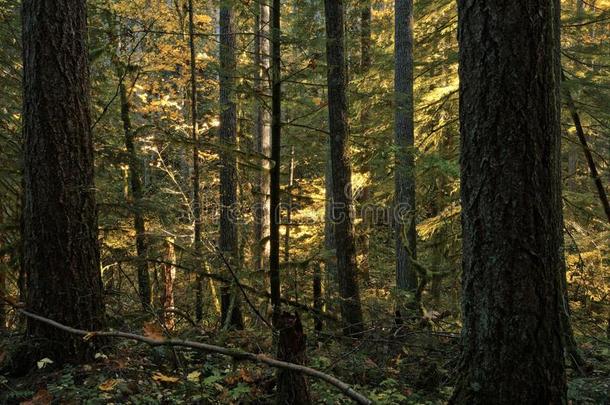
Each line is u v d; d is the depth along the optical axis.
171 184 12.23
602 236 11.08
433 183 10.66
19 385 4.21
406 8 9.45
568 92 7.82
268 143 13.09
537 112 3.17
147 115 10.91
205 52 13.34
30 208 4.66
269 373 4.80
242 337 6.01
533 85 3.16
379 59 11.14
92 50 7.20
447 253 9.91
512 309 3.16
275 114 5.36
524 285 3.15
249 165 6.04
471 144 3.34
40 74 4.57
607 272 10.79
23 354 4.56
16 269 6.19
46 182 4.60
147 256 6.86
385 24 13.60
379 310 7.32
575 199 10.12
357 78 11.62
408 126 9.38
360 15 13.53
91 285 4.82
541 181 3.19
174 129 11.04
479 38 3.26
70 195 4.68
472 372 3.33
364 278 10.46
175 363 4.97
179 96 12.19
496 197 3.21
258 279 7.27
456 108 10.79
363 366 5.31
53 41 4.58
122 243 7.99
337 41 6.79
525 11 3.13
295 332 3.91
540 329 3.16
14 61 7.83
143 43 10.30
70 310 4.64
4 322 6.88
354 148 10.13
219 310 8.55
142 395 4.12
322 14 8.66
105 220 7.23
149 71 10.87
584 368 5.31
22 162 5.66
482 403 3.22
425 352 5.94
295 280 7.12
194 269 6.53
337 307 8.05
